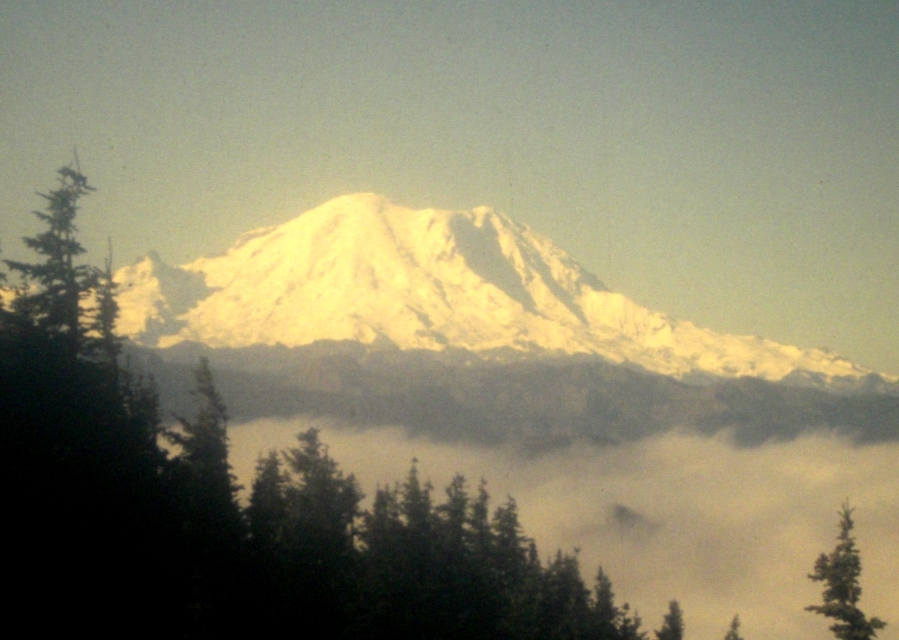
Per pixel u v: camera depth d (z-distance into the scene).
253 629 92.94
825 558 93.88
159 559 93.50
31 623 78.00
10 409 95.44
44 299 108.12
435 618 103.00
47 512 86.31
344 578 108.38
